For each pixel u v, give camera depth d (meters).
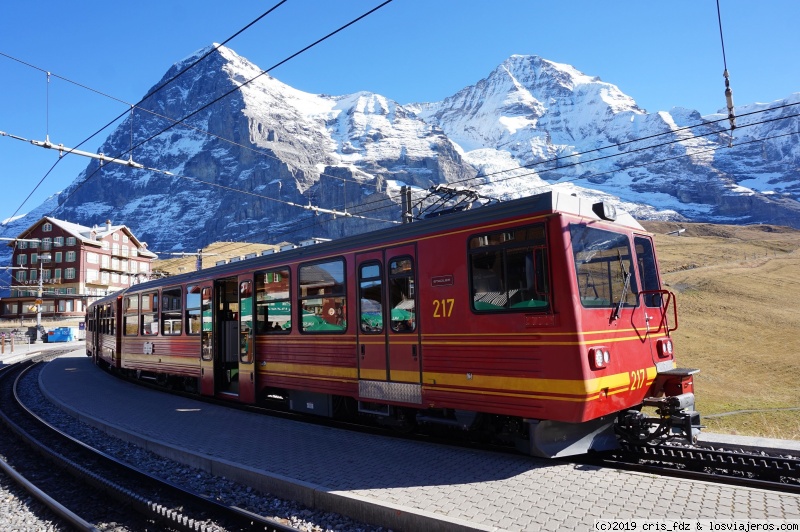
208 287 13.88
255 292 12.16
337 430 9.62
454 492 5.96
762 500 5.33
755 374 34.69
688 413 7.16
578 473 6.51
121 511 6.62
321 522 5.78
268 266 11.80
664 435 7.39
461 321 7.82
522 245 7.19
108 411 13.06
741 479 6.05
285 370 11.14
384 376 8.95
